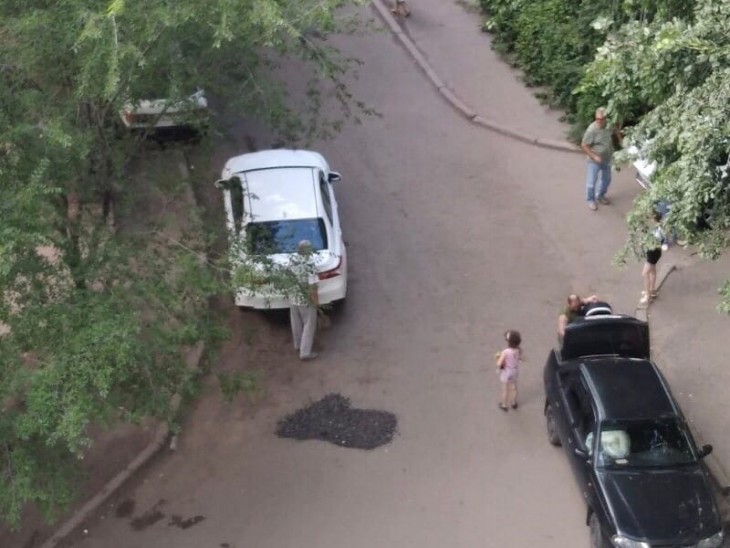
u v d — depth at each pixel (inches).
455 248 636.7
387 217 668.1
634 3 466.3
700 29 360.2
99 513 464.8
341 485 472.7
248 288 450.0
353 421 508.7
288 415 515.5
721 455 475.5
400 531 445.7
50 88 399.5
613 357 483.2
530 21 808.9
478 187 698.2
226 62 484.4
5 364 320.8
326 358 553.3
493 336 563.5
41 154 362.0
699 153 353.4
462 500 461.1
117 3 331.9
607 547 414.9
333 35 888.3
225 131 595.8
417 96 807.1
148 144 546.6
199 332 405.7
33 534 452.1
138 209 494.0
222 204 636.7
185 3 378.3
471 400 520.7
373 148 743.1
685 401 508.4
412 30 898.7
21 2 381.1
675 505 408.8
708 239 384.2
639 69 396.5
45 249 443.5
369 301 594.6
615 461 425.1
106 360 325.1
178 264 405.7
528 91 805.9
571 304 513.3
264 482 477.1
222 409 521.0
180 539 448.5
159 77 452.8
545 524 446.6
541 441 493.7
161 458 493.7
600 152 637.3
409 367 544.4
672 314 569.3
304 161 613.6
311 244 546.3
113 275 376.8
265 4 380.5
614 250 627.2
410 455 488.1
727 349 540.4
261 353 557.3
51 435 311.7
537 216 664.4
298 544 441.7
